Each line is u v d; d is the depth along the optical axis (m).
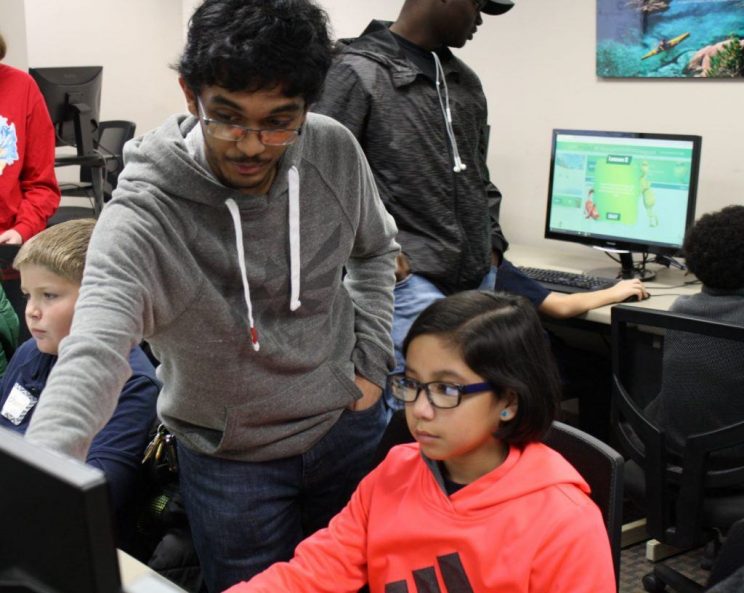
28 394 1.86
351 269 1.70
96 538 0.57
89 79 4.78
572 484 1.20
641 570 2.74
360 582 1.32
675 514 2.32
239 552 1.52
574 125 3.63
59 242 1.72
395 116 2.32
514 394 1.17
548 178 3.55
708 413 2.19
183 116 1.37
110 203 1.26
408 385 1.20
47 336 1.75
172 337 1.34
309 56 1.14
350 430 1.58
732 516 2.21
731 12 3.07
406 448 1.35
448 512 1.22
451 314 1.18
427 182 2.36
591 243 3.37
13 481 0.60
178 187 1.27
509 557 1.16
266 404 1.44
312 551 1.31
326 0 4.55
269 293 1.40
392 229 1.68
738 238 2.21
